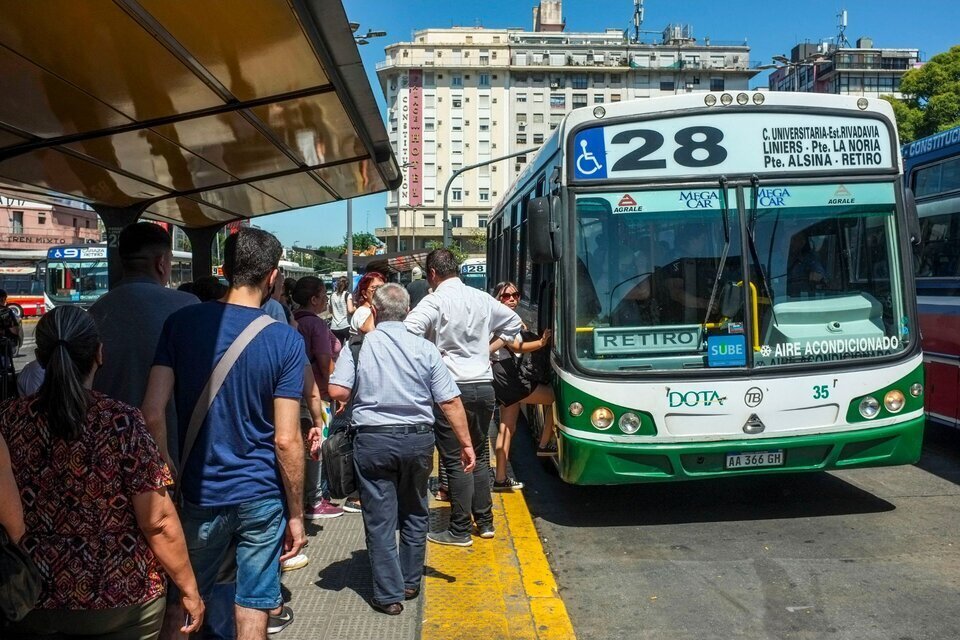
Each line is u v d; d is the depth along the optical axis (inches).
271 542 136.9
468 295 229.5
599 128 253.0
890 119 259.3
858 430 244.5
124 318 149.3
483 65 4397.1
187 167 273.7
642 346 245.4
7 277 1689.2
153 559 110.7
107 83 187.2
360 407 186.5
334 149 266.2
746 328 244.5
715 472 242.7
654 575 215.0
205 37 162.7
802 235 251.1
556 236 247.4
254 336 135.1
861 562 218.7
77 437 106.0
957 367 320.2
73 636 107.9
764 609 191.3
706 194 251.1
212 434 133.6
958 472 311.9
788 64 2054.6
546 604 194.1
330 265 3454.7
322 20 163.0
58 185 283.1
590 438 242.5
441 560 222.8
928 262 351.6
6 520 96.0
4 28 153.9
